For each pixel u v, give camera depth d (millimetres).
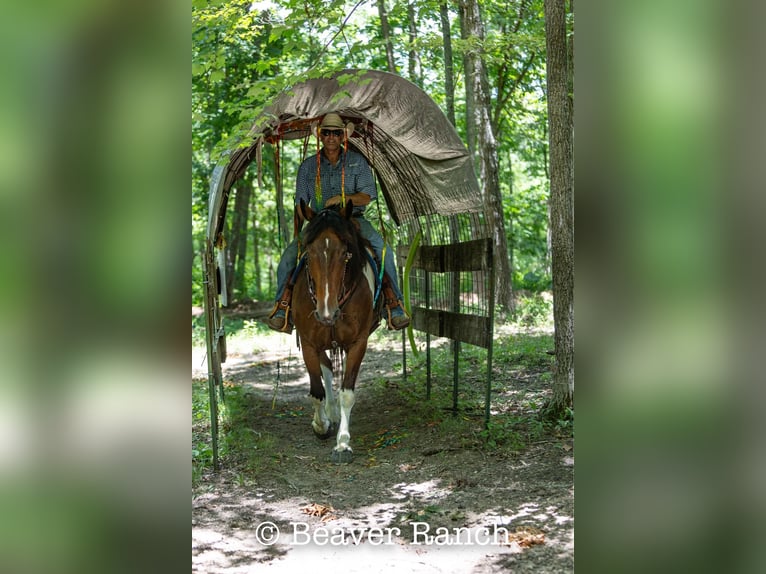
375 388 8969
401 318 6633
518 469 5355
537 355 9719
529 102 16609
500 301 12719
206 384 9430
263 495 5164
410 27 11906
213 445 5758
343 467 5883
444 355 10516
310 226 5801
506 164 21766
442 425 6719
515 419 6691
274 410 8133
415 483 5305
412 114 6695
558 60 6121
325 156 6727
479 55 10266
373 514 4699
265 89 5828
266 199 20297
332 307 5559
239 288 19469
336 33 6371
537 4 12164
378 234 6742
